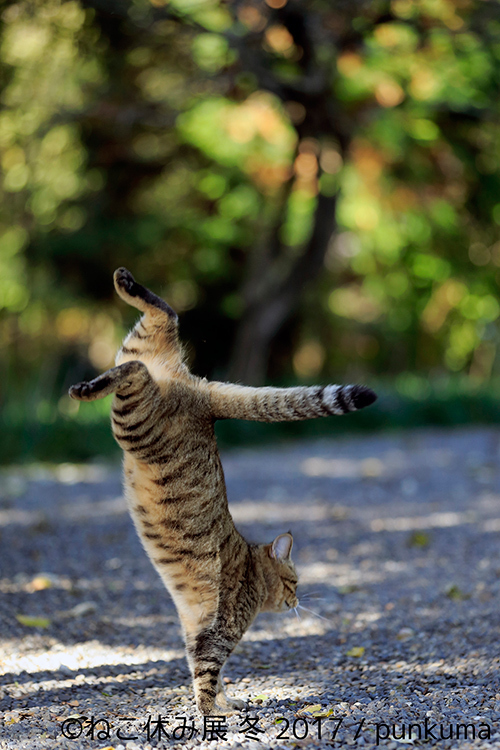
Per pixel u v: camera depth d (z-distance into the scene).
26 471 17.58
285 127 24.02
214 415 5.77
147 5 18.06
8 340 31.97
